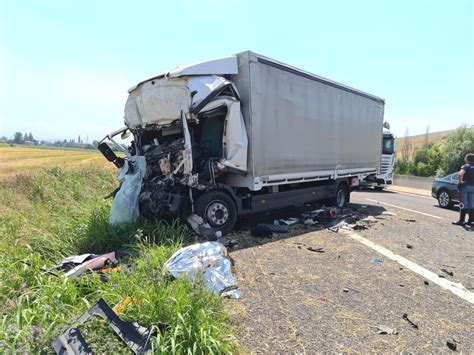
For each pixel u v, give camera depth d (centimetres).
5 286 325
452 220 852
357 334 288
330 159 858
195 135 646
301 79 730
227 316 302
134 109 681
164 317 262
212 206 591
